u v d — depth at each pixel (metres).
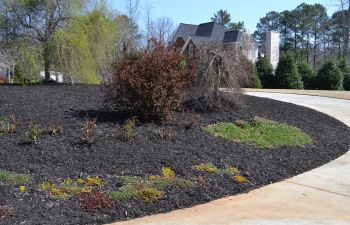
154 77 8.57
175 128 8.56
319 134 10.34
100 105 10.05
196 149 7.51
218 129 8.90
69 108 9.59
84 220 4.76
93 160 6.49
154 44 9.53
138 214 5.07
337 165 7.87
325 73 31.62
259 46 65.62
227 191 6.03
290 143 8.93
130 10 45.06
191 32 54.41
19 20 17.84
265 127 9.70
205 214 5.21
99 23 18.89
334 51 66.38
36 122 8.09
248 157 7.61
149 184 5.81
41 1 17.75
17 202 4.99
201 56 10.70
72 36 17.70
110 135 7.57
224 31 52.88
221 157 7.35
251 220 5.06
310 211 5.43
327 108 15.85
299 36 76.31
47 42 17.88
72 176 5.91
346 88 33.00
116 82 8.82
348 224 5.02
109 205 5.14
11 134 7.32
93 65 18.73
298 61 34.88
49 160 6.34
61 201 5.13
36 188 5.40
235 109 11.10
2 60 17.73
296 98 19.67
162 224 4.85
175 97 9.00
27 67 17.94
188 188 5.88
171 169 6.50
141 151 7.02
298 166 7.55
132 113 8.92
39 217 4.70
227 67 10.73
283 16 77.25
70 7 17.84
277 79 31.70
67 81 18.31
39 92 12.40
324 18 74.81
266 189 6.30
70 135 7.36
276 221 5.05
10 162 6.14
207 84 10.60
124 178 5.93
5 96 11.05
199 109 10.49
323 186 6.54
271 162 7.57
